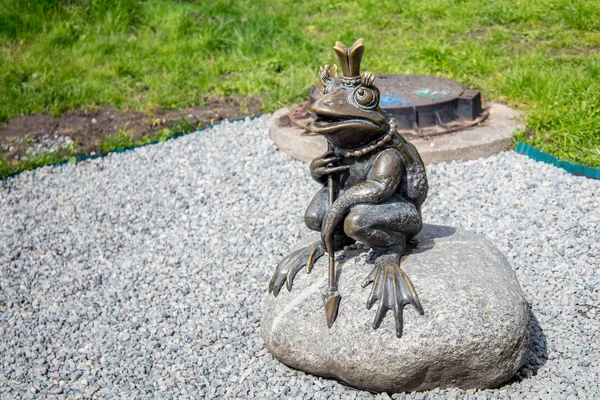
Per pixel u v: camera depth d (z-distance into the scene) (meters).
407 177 4.35
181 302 5.55
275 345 4.50
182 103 9.09
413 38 10.35
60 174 7.82
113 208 7.09
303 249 4.73
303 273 4.56
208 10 11.36
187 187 7.32
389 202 4.30
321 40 10.62
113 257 6.30
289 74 9.50
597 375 4.41
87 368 4.91
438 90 7.95
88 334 5.27
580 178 6.75
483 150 7.23
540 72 8.48
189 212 6.89
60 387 4.73
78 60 10.07
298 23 11.25
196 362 4.86
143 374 4.78
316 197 4.59
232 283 5.72
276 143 7.89
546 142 7.30
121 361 4.93
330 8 11.79
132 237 6.58
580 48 9.34
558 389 4.30
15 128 8.74
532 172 6.93
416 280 4.21
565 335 4.81
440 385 4.24
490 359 4.12
